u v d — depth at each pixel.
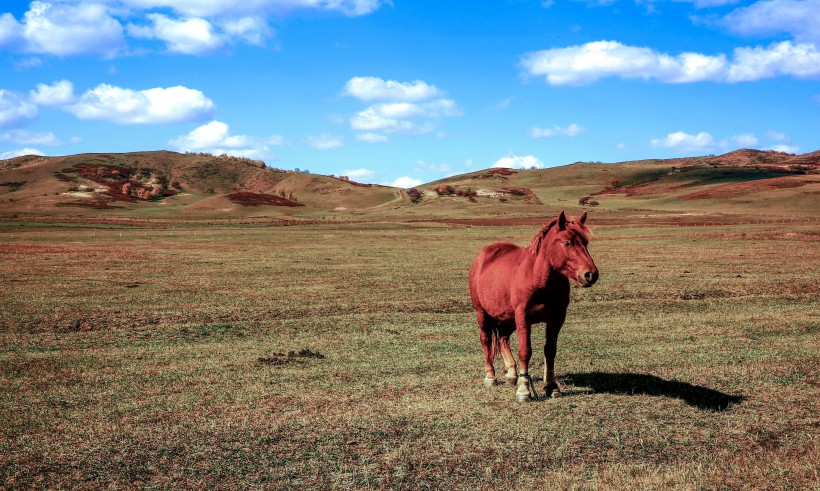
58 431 7.20
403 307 18.53
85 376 10.23
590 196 176.00
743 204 113.94
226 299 20.19
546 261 7.39
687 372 9.54
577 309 17.69
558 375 9.71
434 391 8.75
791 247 39.75
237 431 6.95
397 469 5.71
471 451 6.18
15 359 11.70
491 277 8.45
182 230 73.12
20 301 19.42
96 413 7.98
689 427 6.77
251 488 5.40
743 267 28.56
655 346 12.16
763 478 5.13
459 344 12.82
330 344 13.13
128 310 17.81
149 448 6.44
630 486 5.10
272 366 10.90
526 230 73.88
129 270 29.62
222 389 9.20
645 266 29.81
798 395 8.00
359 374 10.05
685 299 19.48
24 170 194.88
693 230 61.09
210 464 5.96
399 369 10.39
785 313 16.08
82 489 5.44
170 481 5.58
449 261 34.75
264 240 55.47
